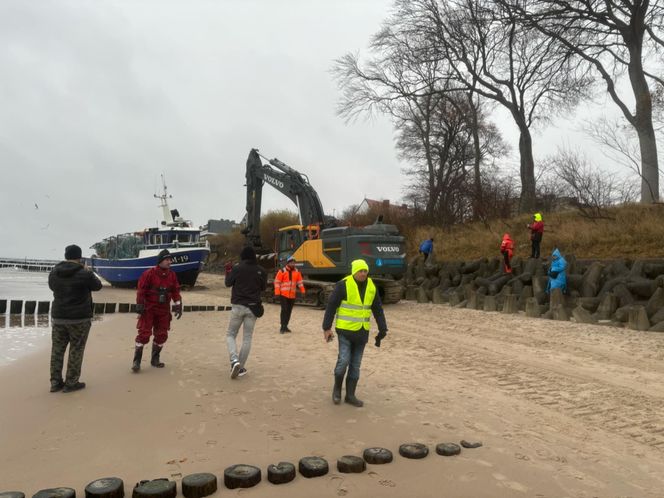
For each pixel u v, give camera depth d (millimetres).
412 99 30766
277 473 3740
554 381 7090
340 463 3963
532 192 25141
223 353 8969
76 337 6277
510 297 14055
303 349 9430
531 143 26188
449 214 26516
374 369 7777
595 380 7141
